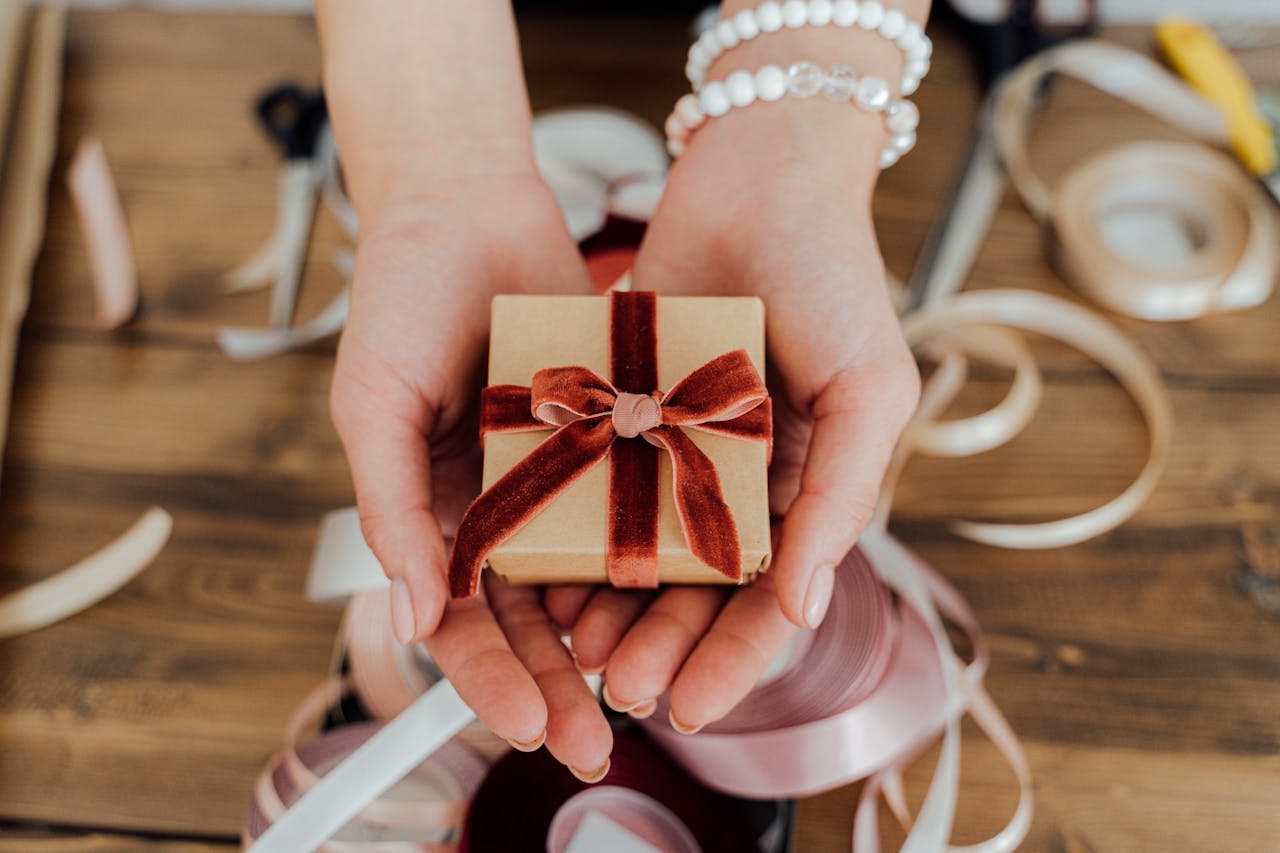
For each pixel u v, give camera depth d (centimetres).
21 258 54
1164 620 49
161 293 54
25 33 58
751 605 39
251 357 53
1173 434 51
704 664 38
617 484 37
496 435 38
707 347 39
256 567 50
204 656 49
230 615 49
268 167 56
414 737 41
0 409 52
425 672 47
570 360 39
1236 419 51
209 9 59
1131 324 53
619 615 40
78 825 47
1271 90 57
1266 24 58
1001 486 51
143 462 52
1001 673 48
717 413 37
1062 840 46
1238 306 53
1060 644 48
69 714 48
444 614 39
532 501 37
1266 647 48
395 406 40
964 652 48
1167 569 49
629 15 59
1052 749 47
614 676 38
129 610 49
